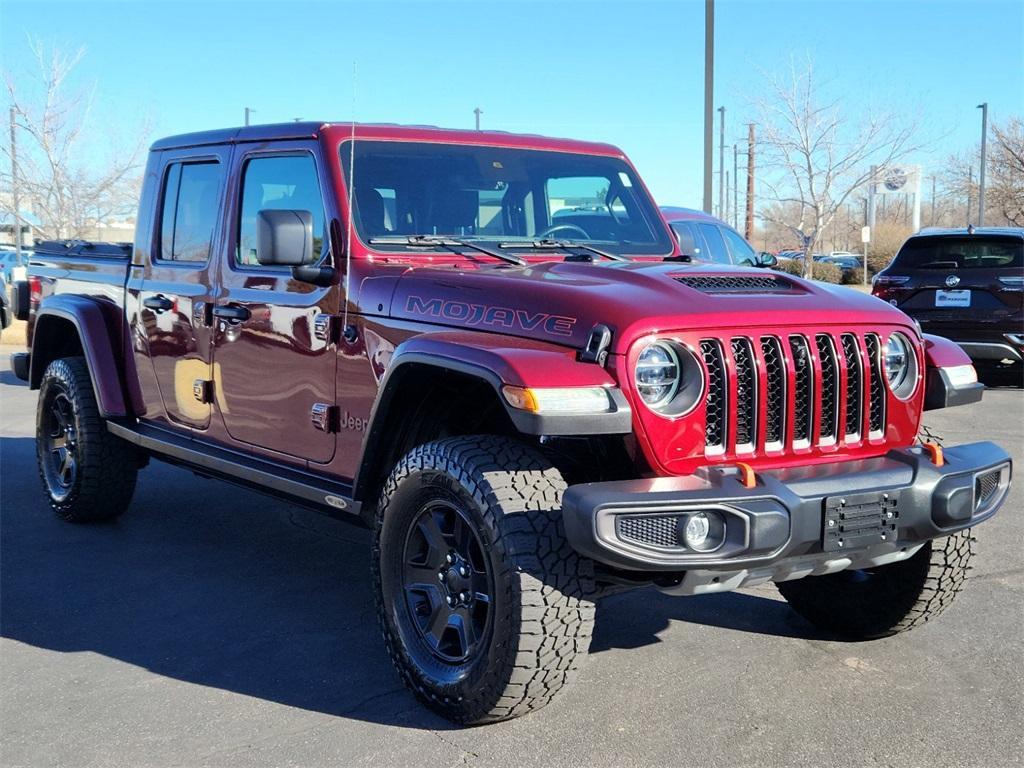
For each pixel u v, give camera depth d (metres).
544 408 3.04
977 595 4.77
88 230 23.09
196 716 3.56
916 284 11.43
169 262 5.19
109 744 3.35
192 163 5.09
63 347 6.38
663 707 3.61
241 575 5.12
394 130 4.45
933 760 3.22
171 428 5.24
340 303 4.07
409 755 3.26
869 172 29.42
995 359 11.32
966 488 3.47
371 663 4.02
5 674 3.92
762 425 3.43
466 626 3.45
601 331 3.22
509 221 4.59
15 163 21.92
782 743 3.33
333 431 4.12
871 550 3.37
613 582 3.41
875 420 3.69
